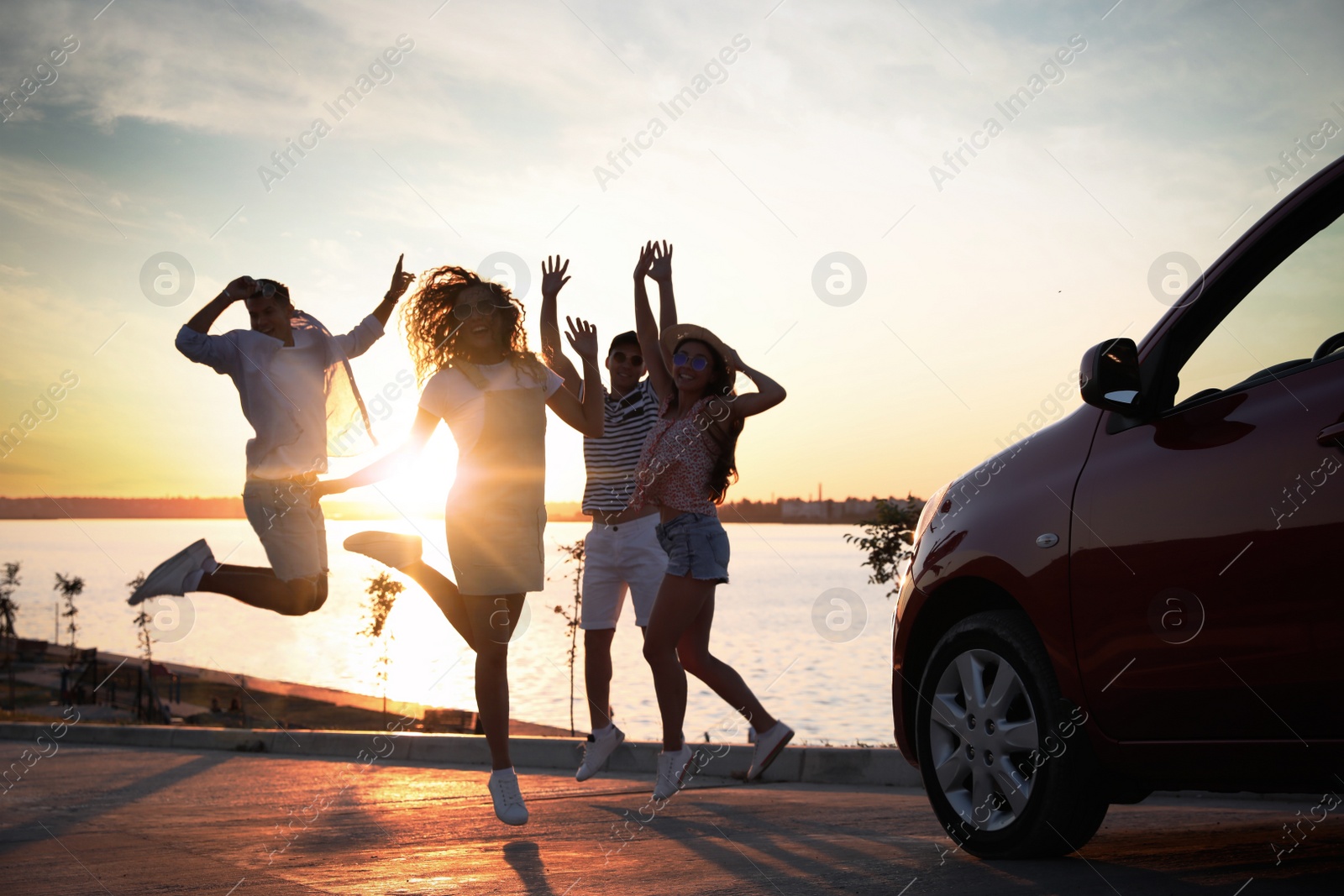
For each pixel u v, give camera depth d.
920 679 3.89
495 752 4.13
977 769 3.47
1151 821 4.29
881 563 10.47
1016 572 3.38
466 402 4.04
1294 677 2.58
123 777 6.32
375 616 20.98
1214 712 2.78
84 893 2.99
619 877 3.16
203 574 4.14
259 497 4.14
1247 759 2.73
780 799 5.16
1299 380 2.78
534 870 3.29
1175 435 3.05
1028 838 3.25
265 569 4.18
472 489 4.03
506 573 4.00
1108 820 4.39
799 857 3.45
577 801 5.13
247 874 3.26
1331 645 2.50
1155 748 2.96
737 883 3.03
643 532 5.27
